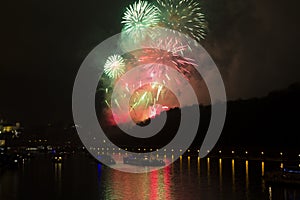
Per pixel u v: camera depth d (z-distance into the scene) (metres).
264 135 156.50
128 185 88.06
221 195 73.50
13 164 132.88
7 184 92.62
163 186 85.06
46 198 75.75
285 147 141.25
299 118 149.38
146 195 75.94
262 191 75.00
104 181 94.88
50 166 135.12
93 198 74.69
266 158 129.88
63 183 93.25
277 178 79.75
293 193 71.94
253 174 97.38
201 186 83.31
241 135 166.75
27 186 89.19
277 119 157.00
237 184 83.69
